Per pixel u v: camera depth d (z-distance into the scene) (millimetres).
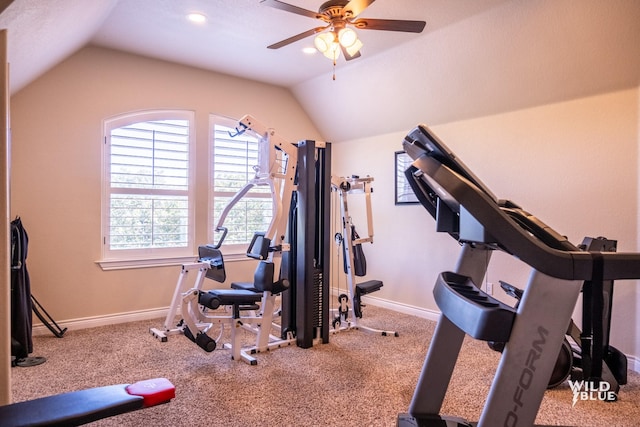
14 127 3389
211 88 4441
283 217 3270
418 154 1436
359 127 4906
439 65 3586
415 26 2533
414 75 3836
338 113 4934
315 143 3369
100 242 3809
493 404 1143
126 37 3557
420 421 1671
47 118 3535
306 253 3295
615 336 2932
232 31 3414
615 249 2545
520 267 3500
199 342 2887
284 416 2166
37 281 3514
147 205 4043
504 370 1136
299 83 4855
